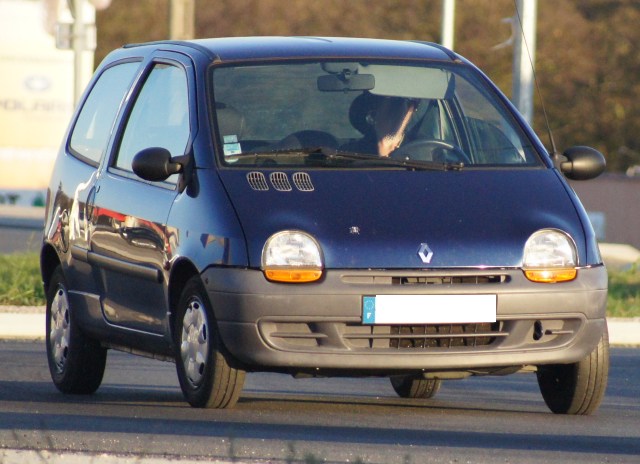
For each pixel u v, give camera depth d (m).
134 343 27.80
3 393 30.06
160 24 168.38
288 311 23.78
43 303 49.44
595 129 164.50
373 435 22.42
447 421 25.06
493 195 25.53
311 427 23.36
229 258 24.09
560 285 24.62
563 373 26.03
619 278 60.97
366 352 23.95
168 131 27.56
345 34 165.75
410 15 165.12
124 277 27.64
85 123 31.55
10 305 48.78
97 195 28.95
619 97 165.38
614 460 19.92
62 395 30.06
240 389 24.84
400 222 24.52
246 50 28.23
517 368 25.25
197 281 24.91
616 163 165.38
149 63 29.58
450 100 27.80
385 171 25.88
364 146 26.69
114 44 167.38
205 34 169.12
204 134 26.25
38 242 74.94
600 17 170.38
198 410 24.91
